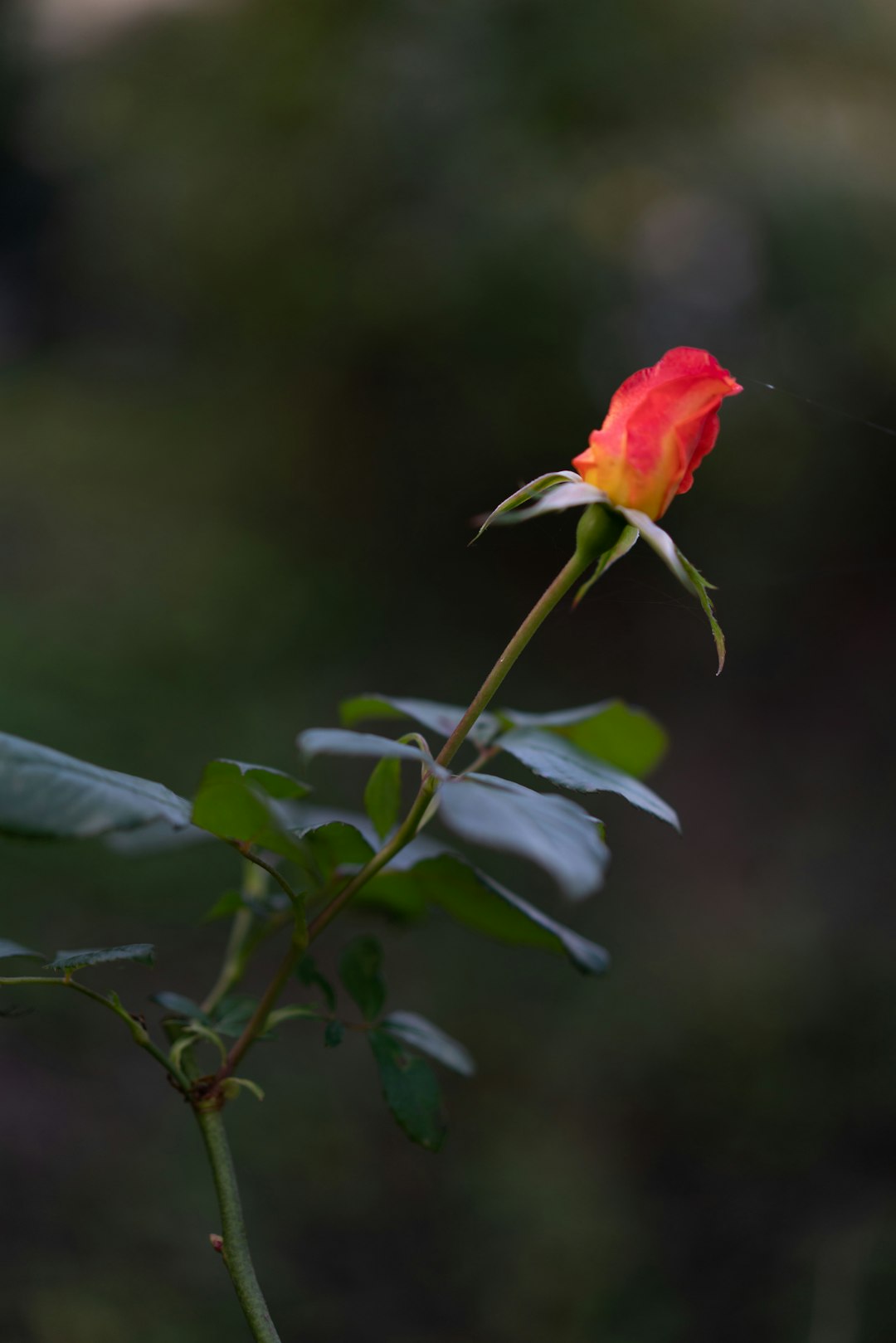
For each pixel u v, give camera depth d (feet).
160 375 23.09
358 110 17.10
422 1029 2.85
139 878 10.16
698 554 16.99
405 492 18.40
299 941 2.72
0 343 24.97
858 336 16.15
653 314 16.65
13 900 9.41
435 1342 6.74
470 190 16.25
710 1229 7.92
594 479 2.69
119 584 15.70
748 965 10.44
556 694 15.56
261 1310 2.62
